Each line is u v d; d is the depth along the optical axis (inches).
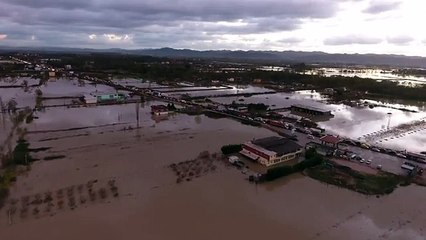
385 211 1863.9
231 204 1887.3
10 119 3671.3
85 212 1744.6
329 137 3034.0
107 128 3410.4
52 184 2054.6
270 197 1991.9
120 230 1598.2
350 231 1658.5
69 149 2711.6
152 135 3201.3
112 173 2252.7
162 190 2027.6
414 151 3004.4
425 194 2092.8
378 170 2440.9
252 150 2608.3
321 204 1923.0
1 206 1765.5
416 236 1635.1
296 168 2367.1
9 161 2369.6
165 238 1549.0
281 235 1604.3
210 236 1576.0
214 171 2347.4
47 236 1529.3
